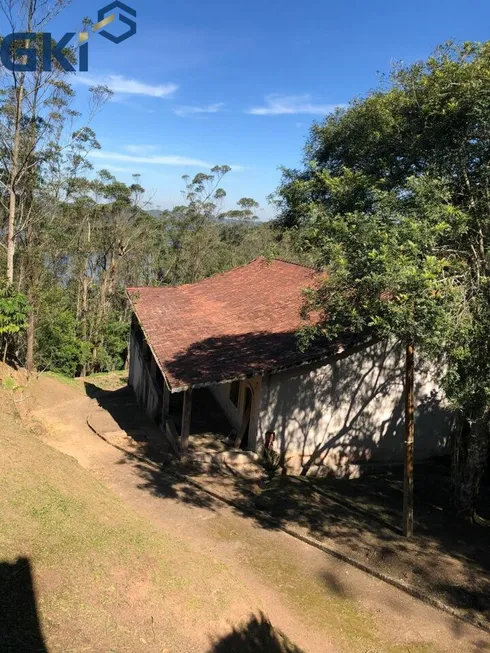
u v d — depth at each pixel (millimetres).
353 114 9227
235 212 62750
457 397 7727
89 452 13195
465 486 10602
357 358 13117
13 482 6906
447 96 7945
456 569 8492
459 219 7348
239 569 7973
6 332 20000
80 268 37594
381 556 8734
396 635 6844
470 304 7703
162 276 49406
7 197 24188
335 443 13250
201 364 12688
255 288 19969
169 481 11445
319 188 9492
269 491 11242
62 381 25359
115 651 4477
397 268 6582
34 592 4863
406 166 8688
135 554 6035
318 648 6305
